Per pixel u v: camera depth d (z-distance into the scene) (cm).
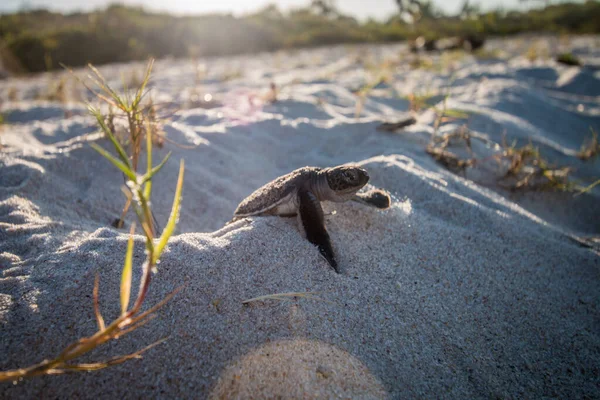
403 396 12
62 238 17
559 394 14
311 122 37
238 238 16
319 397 12
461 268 17
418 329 15
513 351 15
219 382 12
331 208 19
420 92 51
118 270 14
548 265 19
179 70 110
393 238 18
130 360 12
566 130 48
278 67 107
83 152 25
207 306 13
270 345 13
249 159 30
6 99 68
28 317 12
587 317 17
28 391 11
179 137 30
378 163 24
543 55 95
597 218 28
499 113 44
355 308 15
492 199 24
